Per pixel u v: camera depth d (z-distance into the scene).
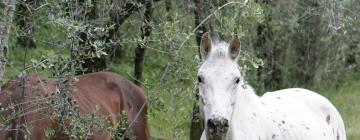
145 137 9.27
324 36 16.25
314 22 15.90
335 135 8.28
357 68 19.12
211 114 5.84
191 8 10.27
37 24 7.95
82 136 6.87
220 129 5.82
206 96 5.96
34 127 7.36
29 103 7.33
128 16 9.98
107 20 8.81
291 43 16.78
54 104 6.71
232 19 7.45
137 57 13.55
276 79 16.61
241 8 7.83
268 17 13.77
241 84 6.57
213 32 8.93
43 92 7.45
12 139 7.29
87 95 8.44
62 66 6.66
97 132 8.00
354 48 17.47
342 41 16.38
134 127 9.07
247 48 13.34
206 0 9.22
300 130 7.41
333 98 17.30
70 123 6.89
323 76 17.83
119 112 8.94
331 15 9.98
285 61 16.58
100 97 8.62
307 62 17.05
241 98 6.61
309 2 13.06
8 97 7.39
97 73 9.04
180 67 7.66
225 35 7.61
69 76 6.68
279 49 16.27
